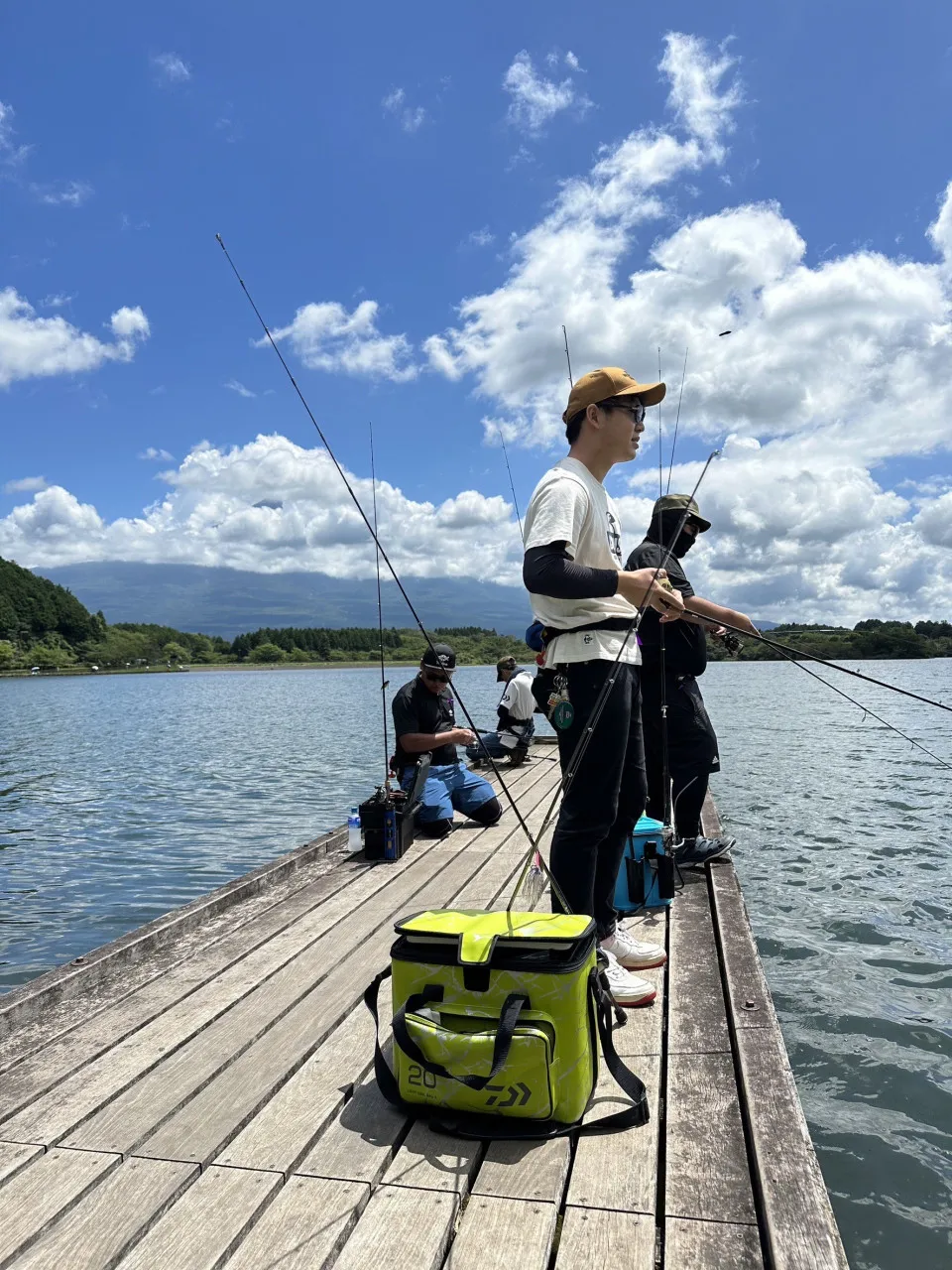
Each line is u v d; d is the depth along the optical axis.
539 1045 1.82
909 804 8.93
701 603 3.68
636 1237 1.56
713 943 3.20
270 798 10.84
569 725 2.34
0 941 5.42
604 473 2.57
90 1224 1.61
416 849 4.99
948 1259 2.22
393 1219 1.62
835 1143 2.76
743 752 13.71
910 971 4.25
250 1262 1.51
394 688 59.88
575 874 2.36
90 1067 2.26
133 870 7.21
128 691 63.06
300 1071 2.25
